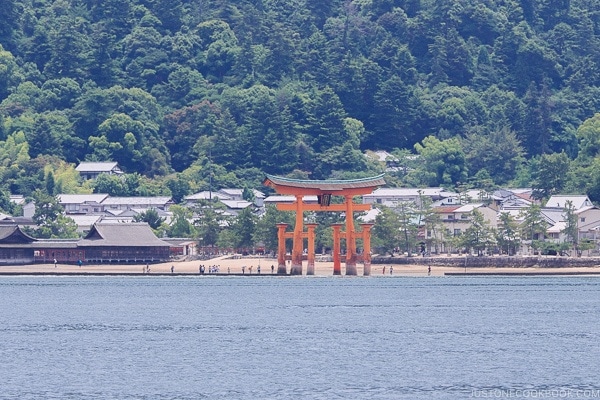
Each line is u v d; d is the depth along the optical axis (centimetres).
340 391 19525
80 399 18975
